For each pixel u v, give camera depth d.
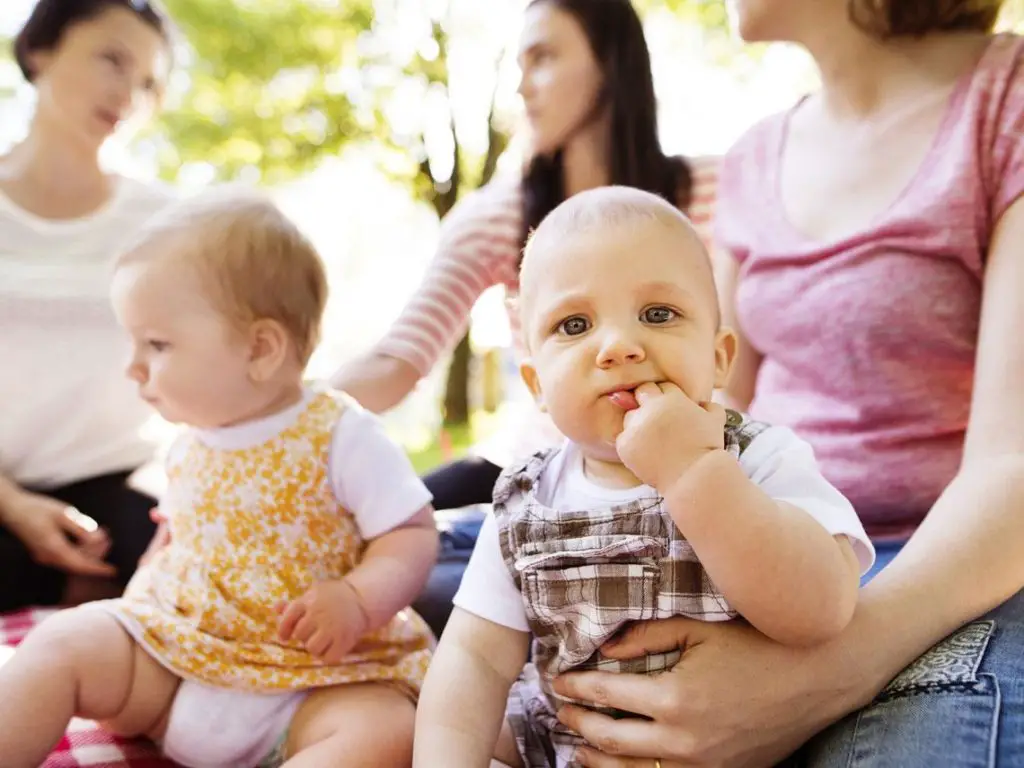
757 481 0.93
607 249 0.92
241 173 7.26
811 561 0.80
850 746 0.85
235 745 1.11
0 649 1.36
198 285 1.18
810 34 1.38
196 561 1.18
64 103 1.95
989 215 1.17
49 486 1.97
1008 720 0.77
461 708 0.93
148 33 1.99
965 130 1.19
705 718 0.84
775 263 1.36
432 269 1.81
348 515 1.23
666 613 0.89
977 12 1.31
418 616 1.34
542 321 0.94
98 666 1.08
